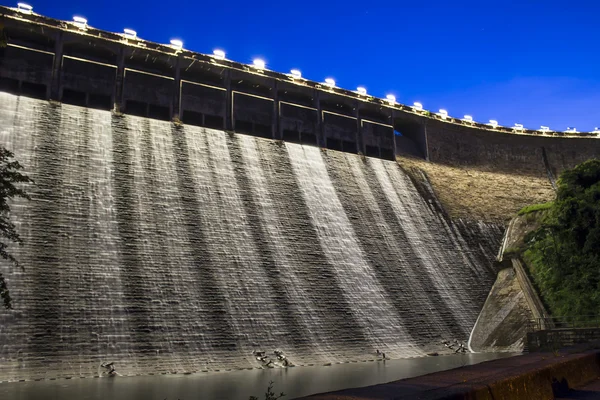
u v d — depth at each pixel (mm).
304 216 51938
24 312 32500
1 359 29906
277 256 46125
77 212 39812
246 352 37281
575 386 8656
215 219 45781
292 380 29141
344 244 51719
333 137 65438
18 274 34156
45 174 41094
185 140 51469
